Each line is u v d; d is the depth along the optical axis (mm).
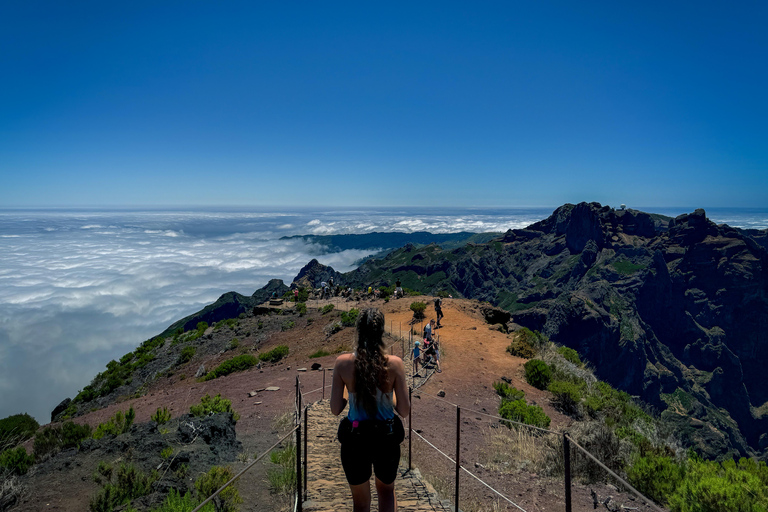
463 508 6387
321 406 11781
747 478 6152
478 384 17047
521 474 8203
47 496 5887
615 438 8367
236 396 15500
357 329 3211
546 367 18250
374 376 3051
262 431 9742
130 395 30609
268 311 55219
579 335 195125
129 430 8344
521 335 24969
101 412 18078
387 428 3094
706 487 5945
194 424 8336
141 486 6062
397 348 22031
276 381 17734
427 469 8188
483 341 25156
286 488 6066
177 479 6219
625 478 7539
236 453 7875
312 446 8352
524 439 10039
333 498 5609
